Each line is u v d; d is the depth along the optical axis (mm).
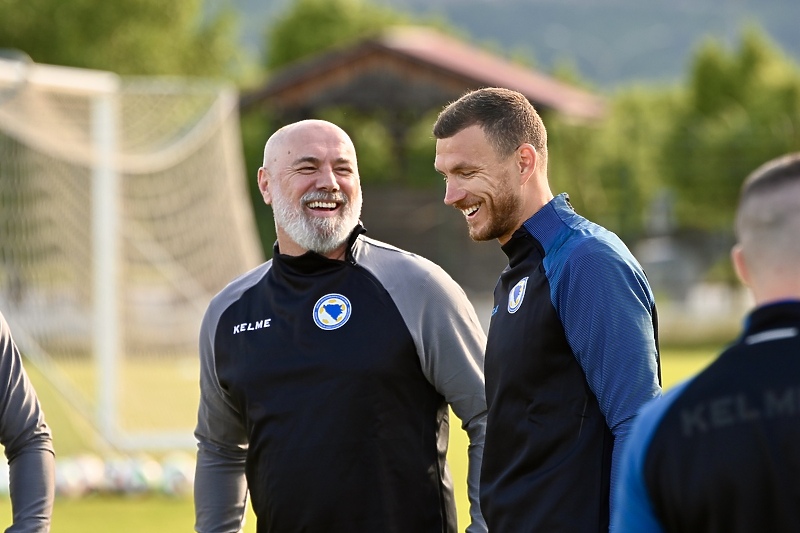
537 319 7883
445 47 76312
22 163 32375
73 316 32344
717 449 5402
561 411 7793
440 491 9102
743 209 5625
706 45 83500
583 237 7918
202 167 35500
